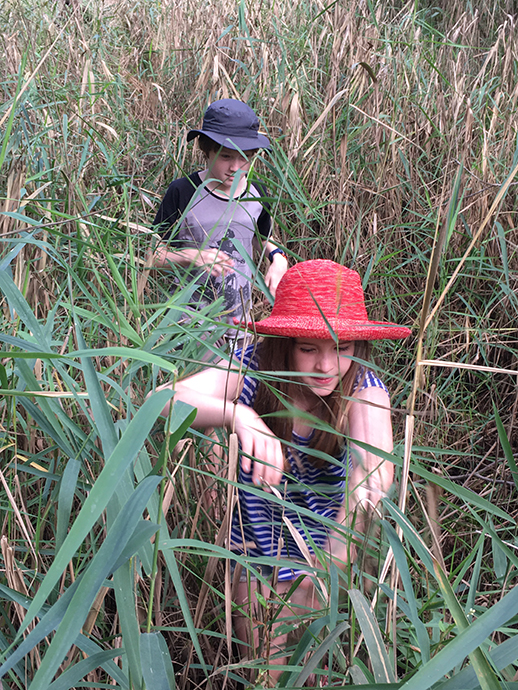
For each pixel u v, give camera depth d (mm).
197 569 1615
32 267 1872
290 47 3863
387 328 1453
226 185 2559
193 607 1602
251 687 1144
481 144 3146
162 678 826
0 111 2434
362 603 957
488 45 4832
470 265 2805
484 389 2592
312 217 3004
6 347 1559
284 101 3326
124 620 849
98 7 4551
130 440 739
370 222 2996
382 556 1160
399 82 3615
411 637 1244
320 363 1431
